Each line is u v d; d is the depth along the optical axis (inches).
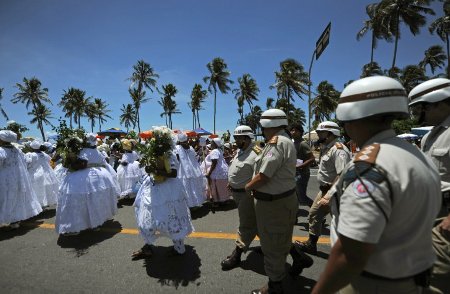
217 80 2011.6
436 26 1395.2
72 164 190.4
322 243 174.4
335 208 54.3
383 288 48.5
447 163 83.6
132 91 2133.4
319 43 286.0
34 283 131.6
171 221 147.2
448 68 1401.3
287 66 1763.0
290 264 148.2
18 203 204.1
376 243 43.5
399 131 668.1
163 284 129.3
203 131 1040.8
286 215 113.8
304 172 214.5
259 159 116.1
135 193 299.7
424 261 48.8
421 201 45.9
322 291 46.5
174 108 2385.6
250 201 140.5
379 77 51.2
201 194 257.3
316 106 2062.0
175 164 153.6
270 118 121.1
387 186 44.0
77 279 134.6
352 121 53.2
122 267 145.9
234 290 124.2
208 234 192.7
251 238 144.3
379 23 1130.7
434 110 88.0
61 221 182.9
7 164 201.8
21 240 185.5
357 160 48.4
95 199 189.6
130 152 315.6
